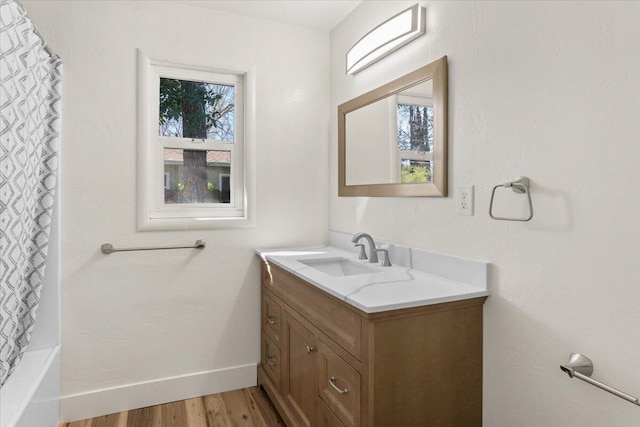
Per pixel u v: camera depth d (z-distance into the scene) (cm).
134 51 209
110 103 206
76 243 201
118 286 210
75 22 198
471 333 140
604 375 105
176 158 227
